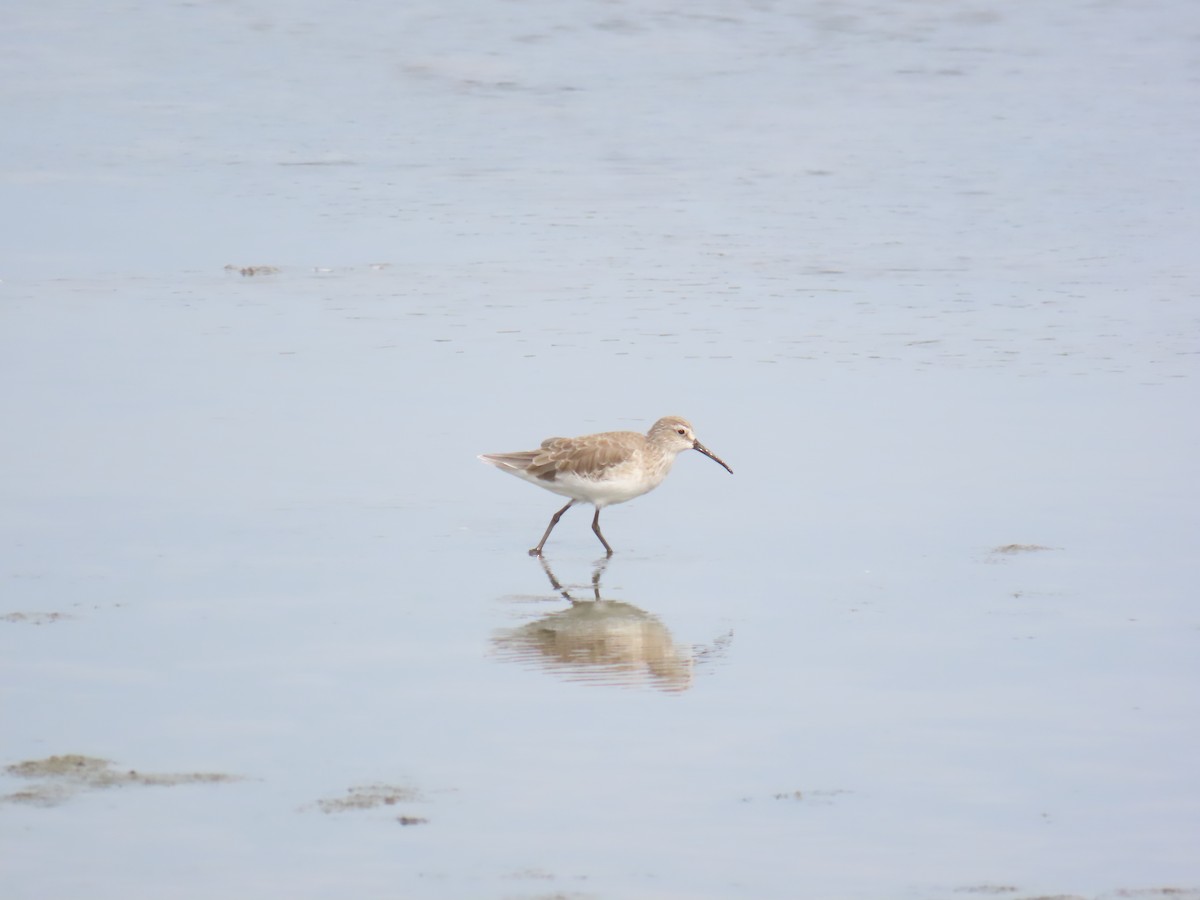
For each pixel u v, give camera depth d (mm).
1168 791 10977
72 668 13023
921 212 30266
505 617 14453
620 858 10102
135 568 15344
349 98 39250
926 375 21422
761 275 26422
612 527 17078
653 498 17906
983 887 9750
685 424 16797
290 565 15562
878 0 47125
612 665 13320
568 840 10328
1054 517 16672
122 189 31641
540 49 43281
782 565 15703
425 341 22906
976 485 17641
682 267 26891
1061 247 27859
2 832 10352
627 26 45312
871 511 17031
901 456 18594
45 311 24125
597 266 26906
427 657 13453
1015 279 26031
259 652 13461
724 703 12516
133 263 26828
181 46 43656
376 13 46500
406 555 16000
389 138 35969
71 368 21562
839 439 19141
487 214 30266
